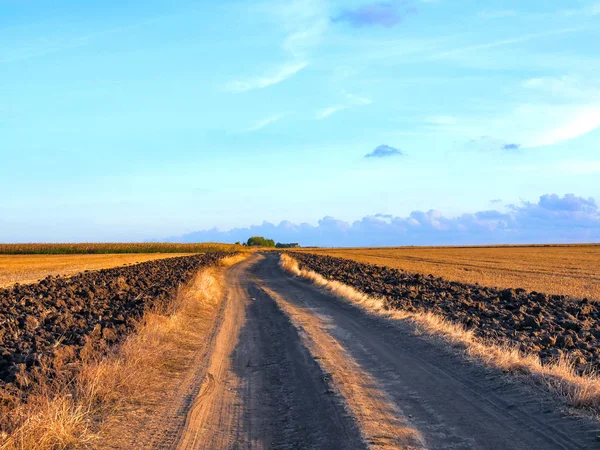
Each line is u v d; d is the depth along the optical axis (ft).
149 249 367.04
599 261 207.51
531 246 459.32
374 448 19.69
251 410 26.48
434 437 20.89
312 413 25.20
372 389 28.37
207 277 100.53
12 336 38.83
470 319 51.29
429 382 29.32
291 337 46.55
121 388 28.22
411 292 79.97
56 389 25.55
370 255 307.58
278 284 111.45
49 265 176.04
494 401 25.20
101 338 39.73
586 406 22.84
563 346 39.09
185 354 40.04
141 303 61.62
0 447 18.56
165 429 23.17
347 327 51.24
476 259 234.79
